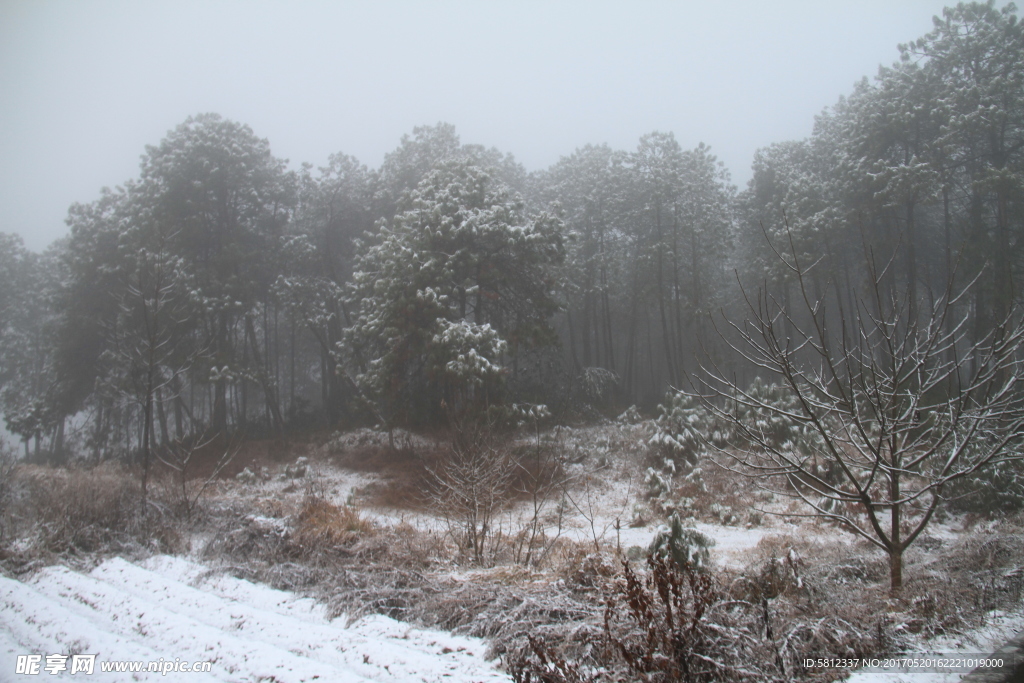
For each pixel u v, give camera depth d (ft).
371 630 20.33
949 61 91.25
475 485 36.06
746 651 15.52
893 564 22.17
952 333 22.99
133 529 33.04
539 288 92.48
